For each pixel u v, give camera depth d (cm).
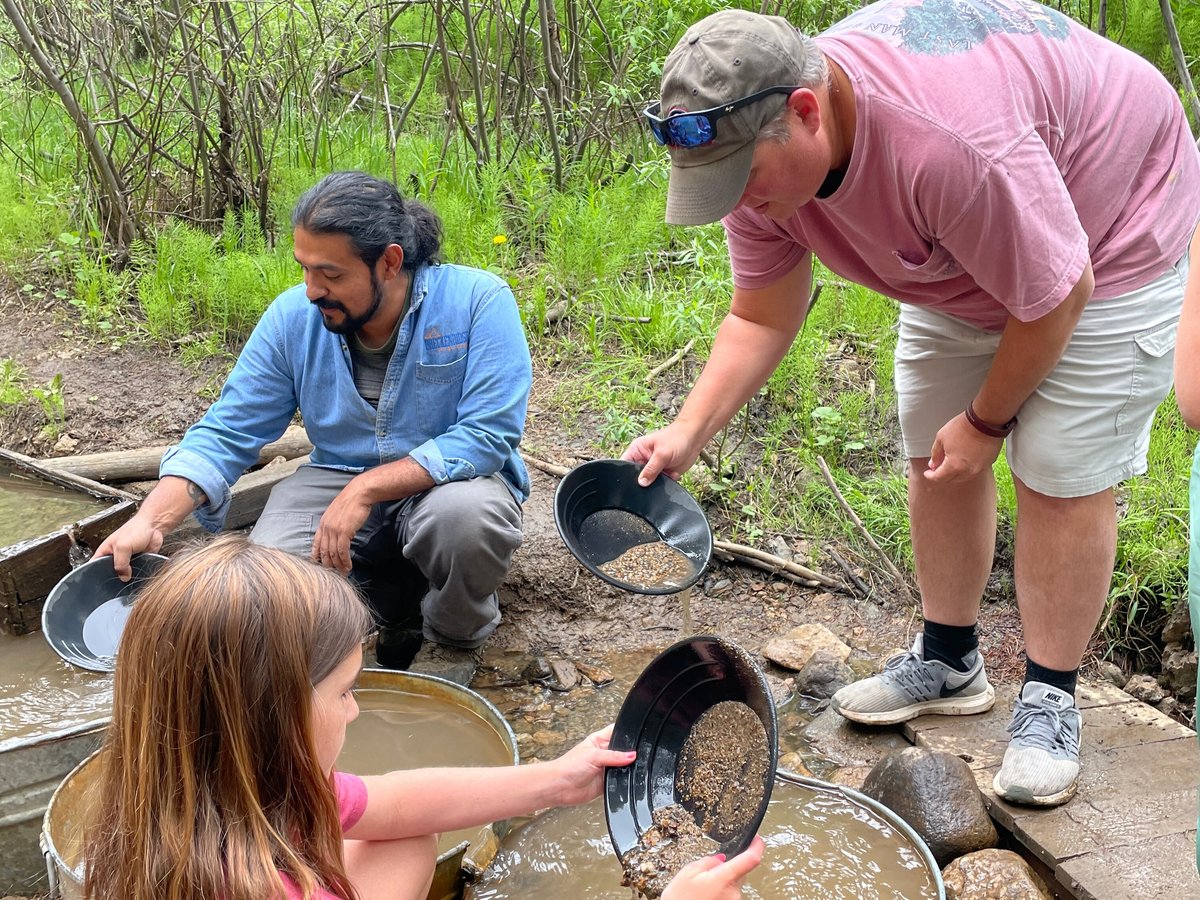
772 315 277
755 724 203
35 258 537
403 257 305
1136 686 319
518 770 213
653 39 580
